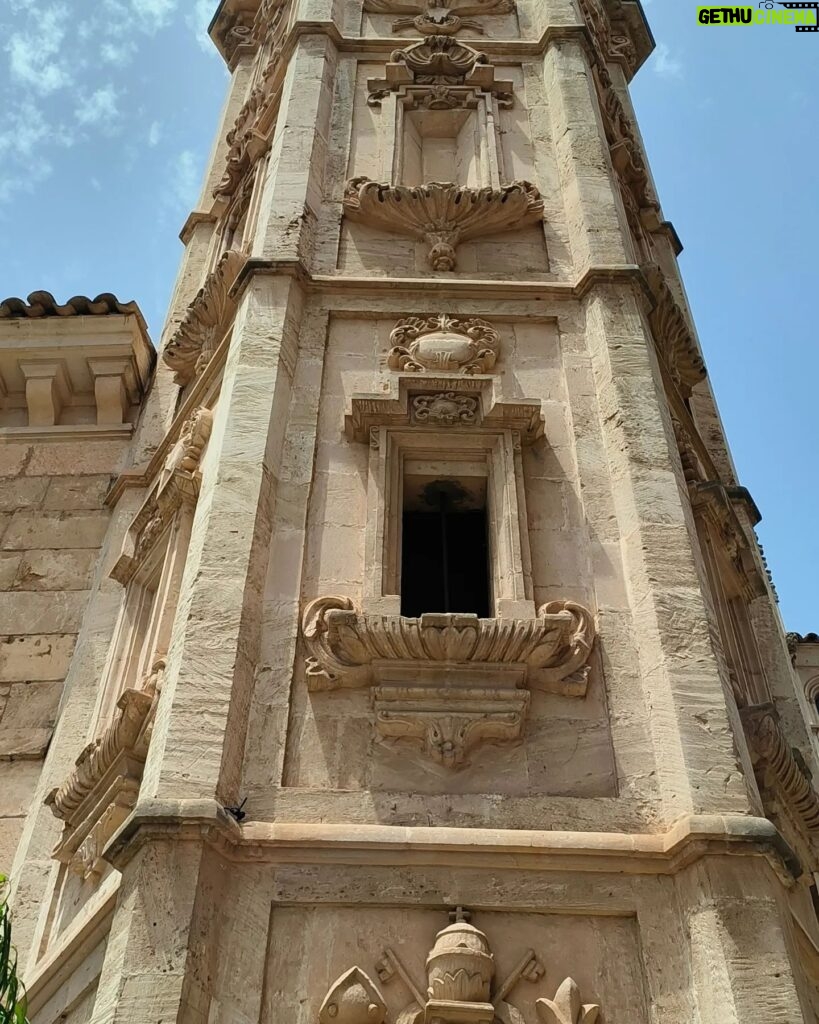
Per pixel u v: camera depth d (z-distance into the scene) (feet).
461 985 17.03
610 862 18.53
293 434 26.48
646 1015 17.15
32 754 31.12
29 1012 22.08
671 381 34.17
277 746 20.52
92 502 38.99
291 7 55.16
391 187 34.14
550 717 21.12
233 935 17.62
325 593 23.29
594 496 25.17
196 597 22.25
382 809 19.62
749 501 40.96
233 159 48.47
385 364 28.84
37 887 26.66
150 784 19.44
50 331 42.73
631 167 48.49
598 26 60.54
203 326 36.27
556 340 29.73
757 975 16.70
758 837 18.02
